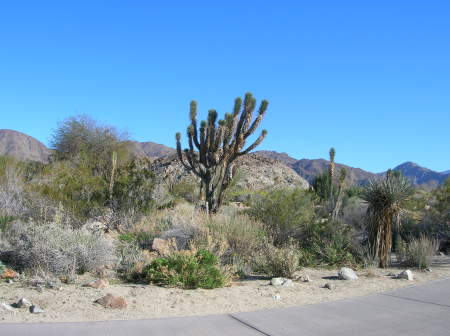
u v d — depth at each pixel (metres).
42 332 5.44
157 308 6.92
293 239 13.42
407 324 6.25
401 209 12.30
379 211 12.00
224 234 11.76
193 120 17.39
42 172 17.91
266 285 9.12
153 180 17.84
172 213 15.91
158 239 11.95
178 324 6.04
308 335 5.71
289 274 9.95
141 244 12.76
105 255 9.61
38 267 8.84
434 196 18.30
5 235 10.48
